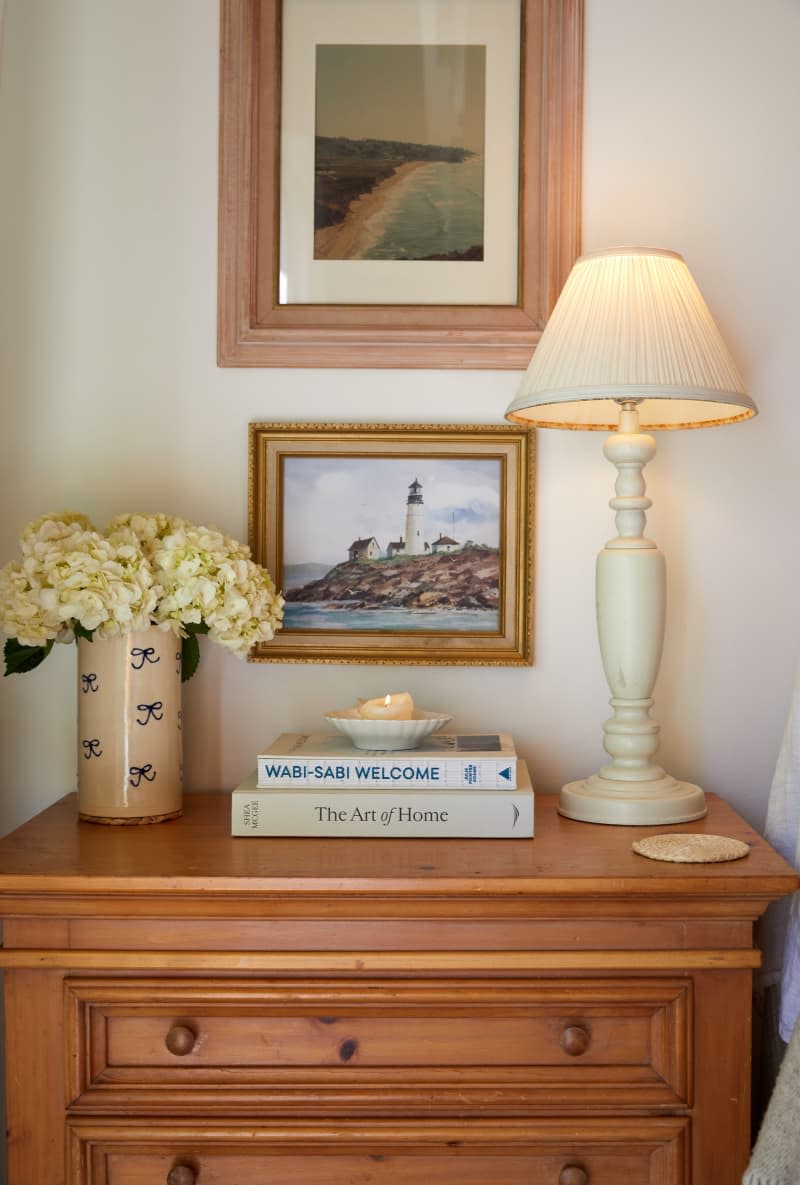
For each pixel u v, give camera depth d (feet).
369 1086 4.19
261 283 5.58
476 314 5.56
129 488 5.63
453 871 4.09
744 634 5.60
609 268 4.65
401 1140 4.19
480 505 5.57
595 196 5.57
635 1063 4.22
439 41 5.58
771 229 5.56
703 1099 4.17
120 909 4.12
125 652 4.82
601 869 4.12
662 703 5.62
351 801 4.58
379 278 5.60
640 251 4.66
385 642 5.57
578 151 5.52
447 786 4.59
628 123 5.57
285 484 5.59
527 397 4.56
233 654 5.51
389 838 4.58
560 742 5.62
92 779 4.86
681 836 4.52
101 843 4.53
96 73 5.58
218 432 5.62
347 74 5.59
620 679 4.89
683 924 4.16
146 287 5.60
